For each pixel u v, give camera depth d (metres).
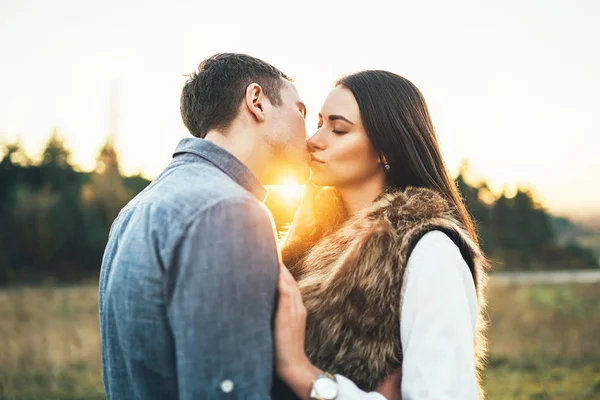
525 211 30.62
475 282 1.74
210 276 1.34
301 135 1.84
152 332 1.42
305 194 2.08
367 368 1.59
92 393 5.89
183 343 1.34
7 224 22.11
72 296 12.26
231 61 1.77
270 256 1.42
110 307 1.54
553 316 9.34
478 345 1.93
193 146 1.63
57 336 7.98
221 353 1.33
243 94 1.73
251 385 1.35
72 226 22.52
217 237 1.36
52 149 27.64
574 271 27.27
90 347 7.50
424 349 1.50
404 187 1.90
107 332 1.57
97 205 23.30
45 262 22.03
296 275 1.87
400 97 1.88
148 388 1.45
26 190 23.84
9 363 6.69
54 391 5.87
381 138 1.84
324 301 1.65
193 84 1.77
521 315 9.37
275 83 1.80
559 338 7.91
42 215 22.36
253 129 1.75
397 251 1.61
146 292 1.42
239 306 1.35
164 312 1.41
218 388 1.33
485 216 28.25
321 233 2.03
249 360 1.35
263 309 1.39
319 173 1.90
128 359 1.46
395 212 1.72
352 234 1.75
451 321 1.51
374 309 1.60
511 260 27.53
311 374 1.50
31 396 5.71
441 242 1.61
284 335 1.52
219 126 1.73
